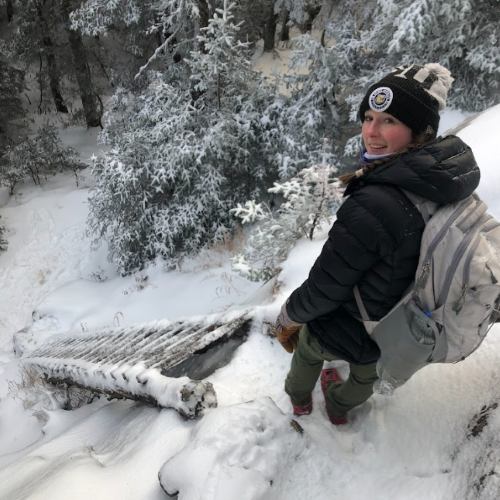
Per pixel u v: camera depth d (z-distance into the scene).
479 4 5.31
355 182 1.26
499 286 1.12
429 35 5.78
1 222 11.35
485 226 1.16
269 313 2.68
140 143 7.75
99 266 9.96
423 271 1.15
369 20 7.79
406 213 1.13
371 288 1.27
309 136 7.36
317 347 1.65
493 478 1.44
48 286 9.84
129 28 10.73
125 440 2.30
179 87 8.15
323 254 1.28
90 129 15.62
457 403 1.85
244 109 7.64
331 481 1.69
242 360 2.61
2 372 6.64
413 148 1.16
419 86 1.11
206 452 1.63
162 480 1.68
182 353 2.59
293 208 4.13
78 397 4.26
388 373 1.40
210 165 7.57
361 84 6.55
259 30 14.24
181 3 6.79
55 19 13.41
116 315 7.43
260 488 1.55
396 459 1.76
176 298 7.26
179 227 7.90
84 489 1.81
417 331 1.24
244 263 4.42
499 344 2.03
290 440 1.80
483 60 5.15
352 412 2.05
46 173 13.11
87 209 11.47
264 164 8.14
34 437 4.32
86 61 14.46
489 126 3.59
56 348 5.89
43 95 17.05
